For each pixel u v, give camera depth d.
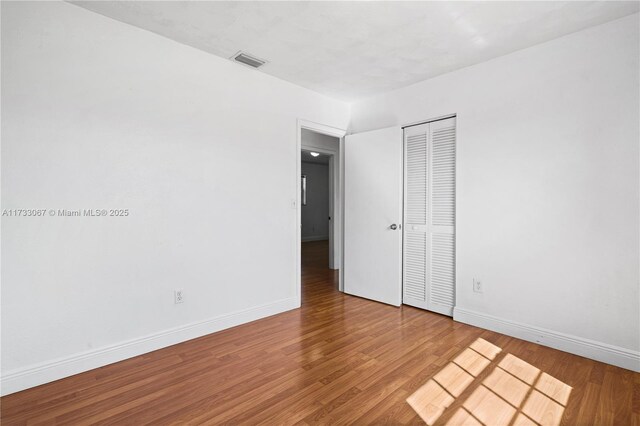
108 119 2.21
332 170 5.54
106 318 2.21
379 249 3.65
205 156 2.71
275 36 2.44
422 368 2.15
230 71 2.87
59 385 1.95
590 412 1.69
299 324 2.97
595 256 2.27
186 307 2.61
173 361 2.26
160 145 2.46
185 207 2.60
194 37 2.47
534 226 2.55
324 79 3.29
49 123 1.99
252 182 3.05
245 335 2.71
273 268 3.23
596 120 2.26
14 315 1.88
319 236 9.93
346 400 1.80
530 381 1.99
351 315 3.22
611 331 2.21
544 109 2.50
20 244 1.90
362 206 3.81
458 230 3.02
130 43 2.30
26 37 1.91
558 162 2.43
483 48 2.60
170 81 2.51
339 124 3.95
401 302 3.61
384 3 2.02
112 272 2.24
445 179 3.21
